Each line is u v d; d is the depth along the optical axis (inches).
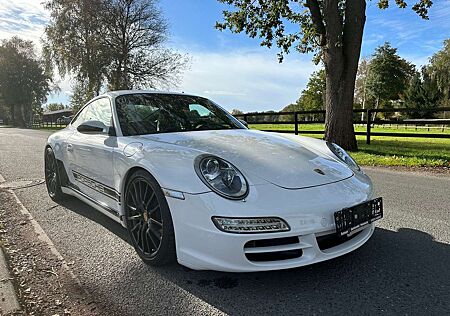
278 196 83.4
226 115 149.8
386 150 366.0
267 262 81.2
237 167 90.2
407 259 102.3
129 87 1141.1
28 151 393.4
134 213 105.6
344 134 371.2
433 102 2174.0
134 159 101.8
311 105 2391.7
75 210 155.8
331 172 99.0
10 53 2314.2
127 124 123.6
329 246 88.9
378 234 122.3
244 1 455.5
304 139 131.0
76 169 145.1
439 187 200.5
